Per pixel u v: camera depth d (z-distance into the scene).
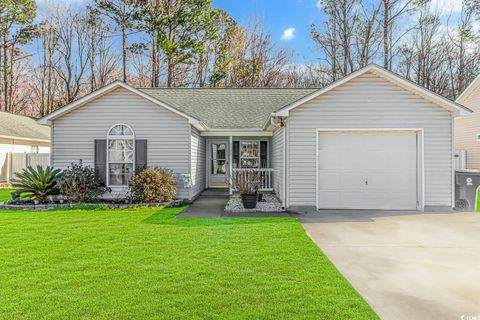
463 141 20.17
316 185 10.34
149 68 29.64
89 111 12.38
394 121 10.25
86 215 9.44
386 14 24.83
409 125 10.23
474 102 19.23
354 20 25.94
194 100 16.69
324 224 8.27
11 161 19.22
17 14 27.83
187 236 6.82
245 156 16.58
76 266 4.94
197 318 3.38
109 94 12.39
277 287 4.15
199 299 3.81
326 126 10.33
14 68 30.89
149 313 3.48
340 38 26.56
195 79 30.70
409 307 3.71
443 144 10.20
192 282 4.31
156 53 26.86
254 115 15.24
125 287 4.15
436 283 4.43
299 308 3.59
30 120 24.38
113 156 12.38
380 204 10.43
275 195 13.45
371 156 10.45
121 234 7.02
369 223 8.41
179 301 3.76
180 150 12.40
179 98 16.86
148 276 4.53
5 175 19.00
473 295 4.05
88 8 27.73
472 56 25.08
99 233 7.11
